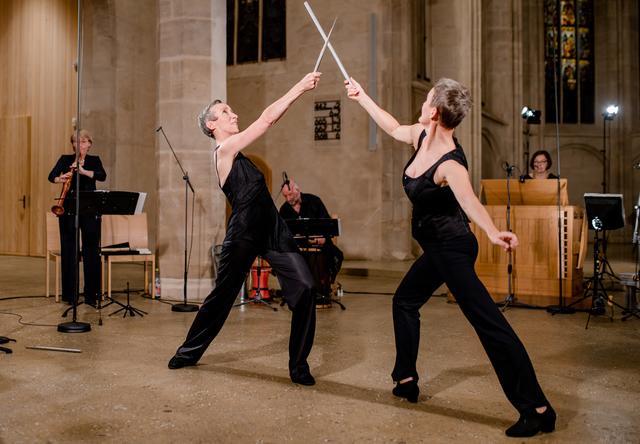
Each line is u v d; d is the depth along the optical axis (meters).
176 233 7.77
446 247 3.19
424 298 3.61
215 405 3.52
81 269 10.51
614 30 23.88
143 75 13.47
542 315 6.73
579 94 24.14
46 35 13.40
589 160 23.94
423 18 14.78
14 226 13.81
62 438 2.99
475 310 3.10
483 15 19.44
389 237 13.49
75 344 5.09
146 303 7.35
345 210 13.90
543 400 3.07
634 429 3.18
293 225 6.71
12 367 4.32
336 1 14.02
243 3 15.27
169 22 7.75
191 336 4.35
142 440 2.97
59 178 6.98
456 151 3.17
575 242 7.34
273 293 8.22
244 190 4.04
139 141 13.39
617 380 4.13
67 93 13.11
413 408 3.50
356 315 6.80
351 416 3.35
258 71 15.01
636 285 6.70
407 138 3.61
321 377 4.14
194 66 7.71
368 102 3.82
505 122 19.33
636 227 6.73
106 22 12.75
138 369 4.29
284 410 3.44
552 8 24.00
